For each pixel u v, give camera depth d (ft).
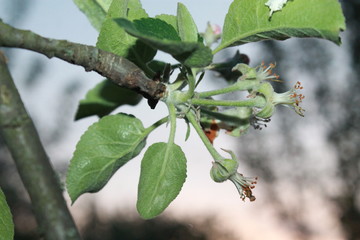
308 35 1.30
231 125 1.56
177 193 1.41
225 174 1.45
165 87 1.38
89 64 1.27
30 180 1.11
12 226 1.20
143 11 1.41
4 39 1.16
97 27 1.53
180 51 1.20
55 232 1.11
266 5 1.34
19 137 1.12
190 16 1.31
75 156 1.40
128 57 1.40
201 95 1.41
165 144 1.42
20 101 1.13
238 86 1.43
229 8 1.38
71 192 1.39
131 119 1.43
